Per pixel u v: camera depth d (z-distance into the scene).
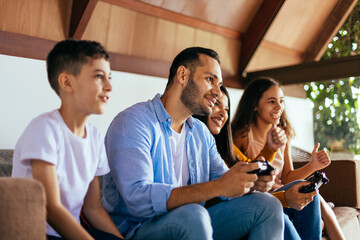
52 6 2.84
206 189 1.25
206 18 3.83
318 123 4.43
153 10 3.45
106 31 3.22
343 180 2.55
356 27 4.12
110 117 3.11
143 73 3.42
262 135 2.25
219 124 1.91
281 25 4.20
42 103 2.69
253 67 4.34
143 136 1.39
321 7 4.13
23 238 0.82
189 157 1.57
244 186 1.25
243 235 1.44
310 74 3.71
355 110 4.09
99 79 1.13
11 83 2.57
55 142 1.07
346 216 2.30
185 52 1.54
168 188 1.26
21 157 1.04
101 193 1.91
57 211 1.01
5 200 0.80
